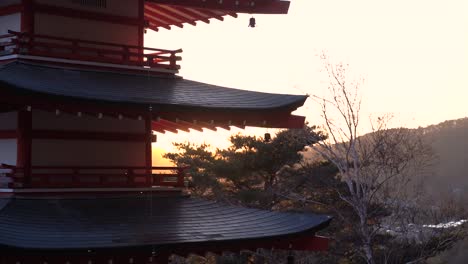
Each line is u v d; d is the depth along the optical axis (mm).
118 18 24938
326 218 23375
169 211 22875
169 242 20219
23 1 23266
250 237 21688
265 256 47344
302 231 22781
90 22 24453
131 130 24469
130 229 20875
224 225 22453
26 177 21828
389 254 42781
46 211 21188
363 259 46094
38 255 18438
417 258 43844
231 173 54625
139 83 23875
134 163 24453
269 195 52875
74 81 22328
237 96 24781
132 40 25297
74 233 19906
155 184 23969
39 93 20172
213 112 22844
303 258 47656
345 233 47438
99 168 22859
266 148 54094
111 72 24000
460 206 46031
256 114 23531
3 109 22188
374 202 45094
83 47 23375
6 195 21797
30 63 22562
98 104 21016
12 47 22938
